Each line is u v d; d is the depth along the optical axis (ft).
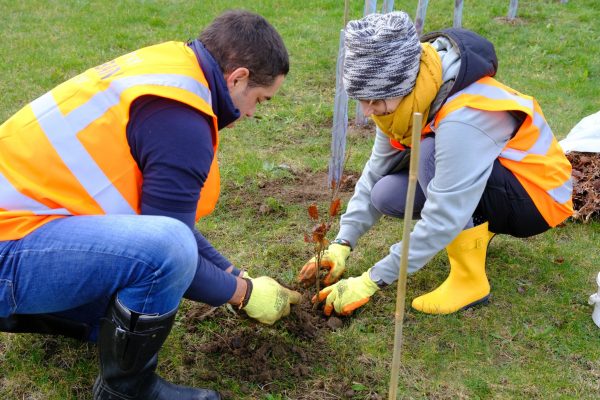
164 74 6.19
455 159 7.60
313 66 20.29
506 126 7.88
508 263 10.37
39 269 6.09
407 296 9.50
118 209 6.36
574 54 21.72
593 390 7.80
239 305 7.48
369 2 11.94
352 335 8.58
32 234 6.13
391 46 7.11
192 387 7.29
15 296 6.20
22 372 7.73
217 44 6.40
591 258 10.56
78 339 7.73
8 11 25.14
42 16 24.71
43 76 18.61
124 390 6.77
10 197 6.16
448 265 10.28
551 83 19.26
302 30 23.93
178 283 6.31
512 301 9.42
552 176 8.45
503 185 8.41
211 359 8.13
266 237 11.04
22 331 7.26
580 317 9.09
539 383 7.88
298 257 10.46
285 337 8.48
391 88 7.34
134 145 6.17
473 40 7.73
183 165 6.14
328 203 12.21
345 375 7.91
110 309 6.41
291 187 12.87
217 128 6.55
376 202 9.21
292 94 18.02
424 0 13.44
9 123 6.54
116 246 6.03
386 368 8.06
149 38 22.75
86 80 6.49
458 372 8.05
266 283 7.73
